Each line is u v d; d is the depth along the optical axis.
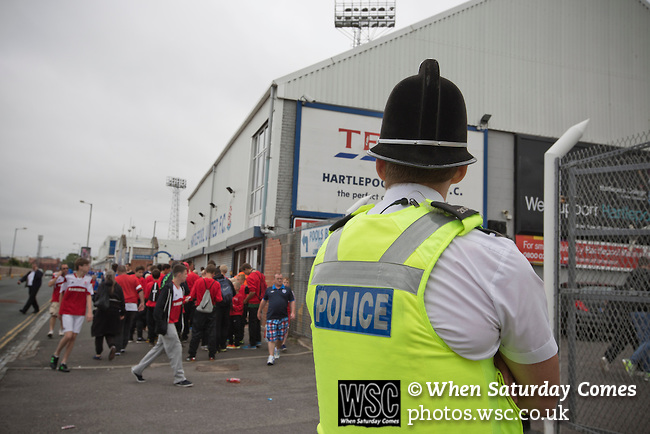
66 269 11.93
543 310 1.04
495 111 17.55
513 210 17.22
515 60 18.17
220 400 6.09
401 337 1.01
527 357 1.04
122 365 8.52
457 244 1.04
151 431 4.86
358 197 15.69
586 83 18.98
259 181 17.70
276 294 8.85
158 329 6.76
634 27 20.14
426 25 17.27
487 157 17.12
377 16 34.53
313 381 7.25
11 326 13.73
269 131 15.26
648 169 4.32
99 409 5.62
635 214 4.38
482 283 1.00
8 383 6.84
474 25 17.88
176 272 6.95
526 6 18.69
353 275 1.15
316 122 15.59
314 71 15.80
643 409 4.47
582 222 4.47
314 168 15.38
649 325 4.44
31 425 4.99
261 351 10.23
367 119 16.09
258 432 4.84
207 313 9.17
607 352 4.69
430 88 1.20
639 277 4.36
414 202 1.17
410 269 1.04
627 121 19.33
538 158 17.62
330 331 1.18
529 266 1.04
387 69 16.59
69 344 7.90
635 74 19.78
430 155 1.20
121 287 9.49
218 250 23.86
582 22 19.39
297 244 12.23
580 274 4.46
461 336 0.98
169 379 7.34
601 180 4.50
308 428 4.98
